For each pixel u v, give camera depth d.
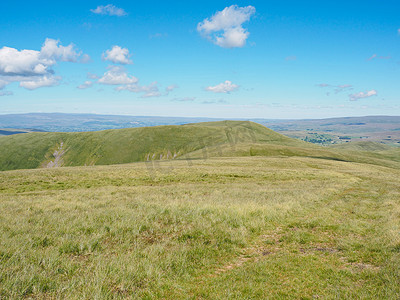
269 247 8.62
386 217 12.30
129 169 39.72
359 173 45.69
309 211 14.31
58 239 8.21
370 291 5.24
